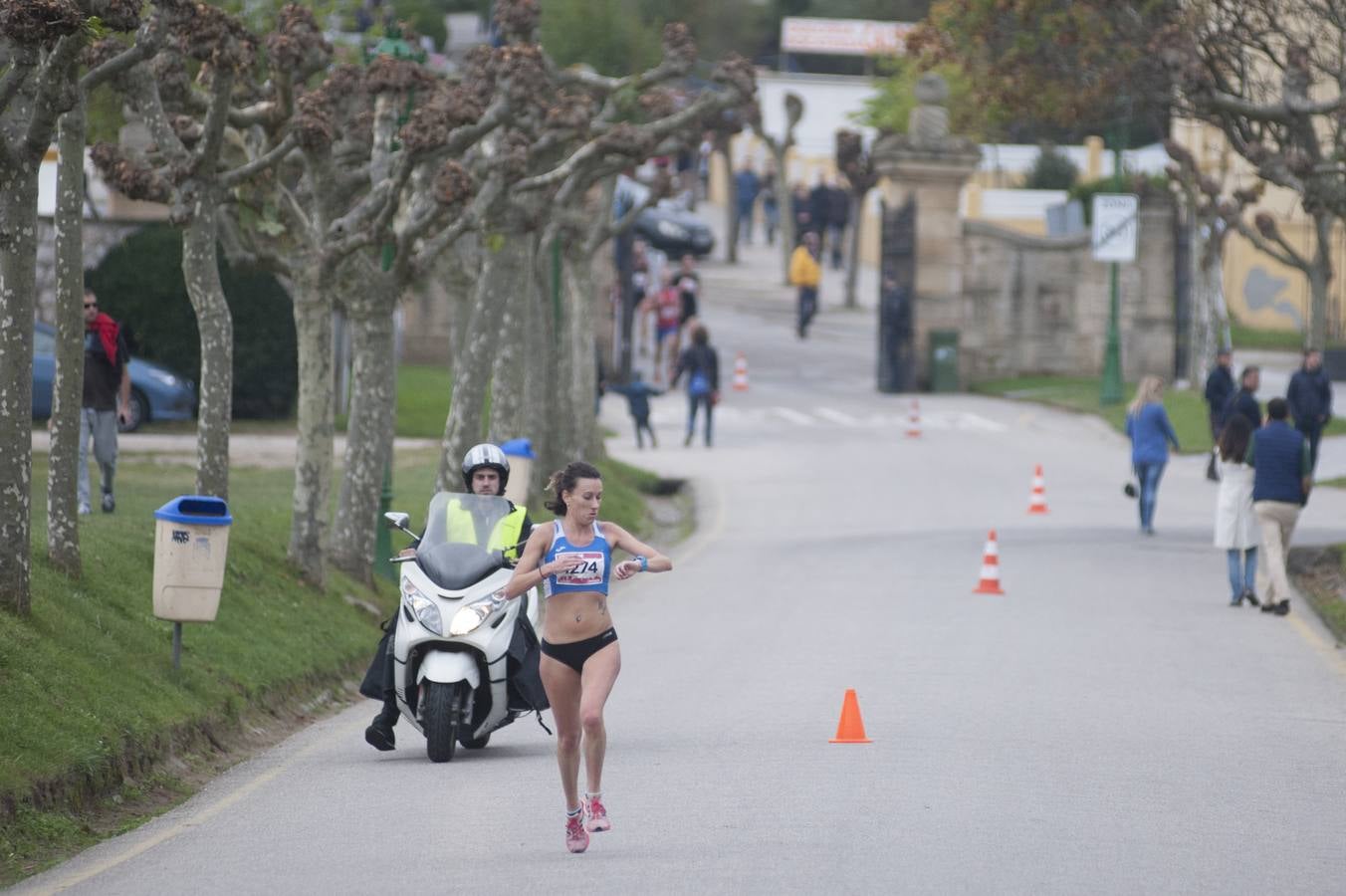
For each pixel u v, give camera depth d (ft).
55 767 124.36
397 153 231.30
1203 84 273.95
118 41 190.80
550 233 336.70
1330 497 361.51
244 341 424.05
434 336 574.56
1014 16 313.73
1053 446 469.57
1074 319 611.88
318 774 142.41
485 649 145.28
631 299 583.58
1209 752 147.02
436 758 146.30
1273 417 234.79
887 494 382.42
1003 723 158.51
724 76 307.78
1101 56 302.86
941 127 595.47
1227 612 235.61
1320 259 363.76
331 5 332.19
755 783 131.44
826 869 104.42
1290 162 269.23
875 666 191.52
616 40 540.11
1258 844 113.29
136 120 326.85
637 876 103.60
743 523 345.31
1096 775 135.74
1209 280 535.19
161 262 419.74
